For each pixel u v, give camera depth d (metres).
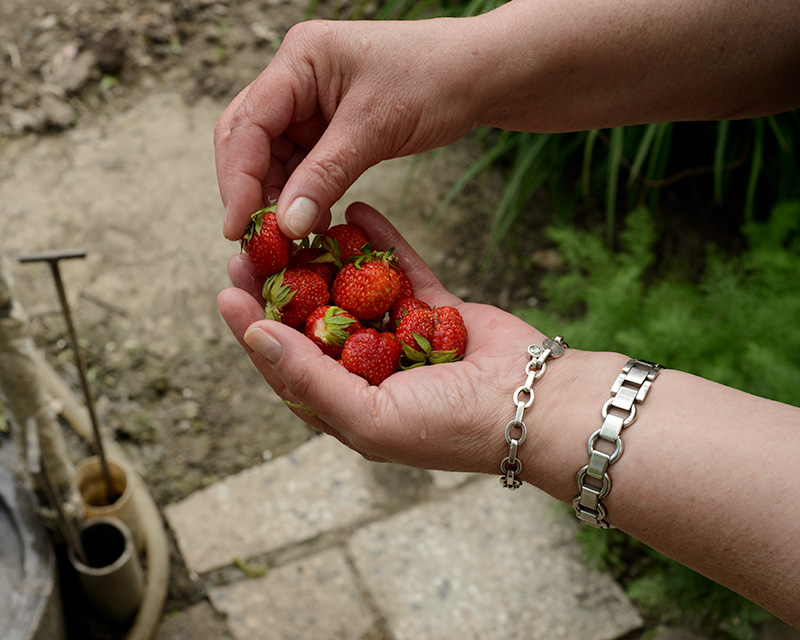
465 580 1.95
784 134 2.44
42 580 1.59
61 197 2.58
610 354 1.02
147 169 2.67
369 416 1.02
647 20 1.10
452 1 2.64
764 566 0.82
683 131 2.68
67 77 2.78
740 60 1.12
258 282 1.25
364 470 2.13
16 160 2.64
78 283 2.41
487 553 1.99
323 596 1.92
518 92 1.18
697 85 1.16
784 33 1.08
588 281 2.30
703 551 0.87
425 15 2.74
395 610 1.90
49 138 2.71
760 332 2.00
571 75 1.16
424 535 2.02
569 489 0.97
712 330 2.04
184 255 2.50
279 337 1.01
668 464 0.87
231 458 2.17
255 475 2.12
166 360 2.30
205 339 2.35
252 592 1.93
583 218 2.73
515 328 1.14
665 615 1.92
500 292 2.54
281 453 2.18
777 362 1.89
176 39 2.92
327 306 1.16
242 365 2.32
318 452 2.17
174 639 1.87
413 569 1.96
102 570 1.70
